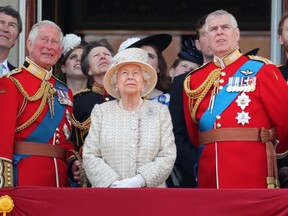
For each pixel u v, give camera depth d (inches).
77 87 1347.2
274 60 1384.1
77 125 1211.9
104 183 1059.9
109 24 1876.2
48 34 1161.4
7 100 1120.8
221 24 1138.0
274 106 1109.7
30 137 1130.7
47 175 1127.0
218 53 1142.3
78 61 1341.0
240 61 1140.5
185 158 1158.3
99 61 1254.3
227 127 1114.1
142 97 1125.1
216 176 1107.9
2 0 1382.9
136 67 1092.5
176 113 1170.0
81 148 1194.6
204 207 998.4
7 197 1010.1
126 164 1072.2
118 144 1075.9
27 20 1385.3
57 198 1010.7
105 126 1085.1
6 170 1093.1
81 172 1148.5
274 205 990.4
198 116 1138.7
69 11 1846.7
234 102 1120.2
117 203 1005.8
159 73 1266.0
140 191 1005.8
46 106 1148.5
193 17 1891.0
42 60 1157.1
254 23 1849.2
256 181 1100.5
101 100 1243.2
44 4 1477.6
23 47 1373.0
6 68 1262.3
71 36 1352.1
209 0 1884.8
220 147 1111.6
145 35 1888.5
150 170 1061.1
